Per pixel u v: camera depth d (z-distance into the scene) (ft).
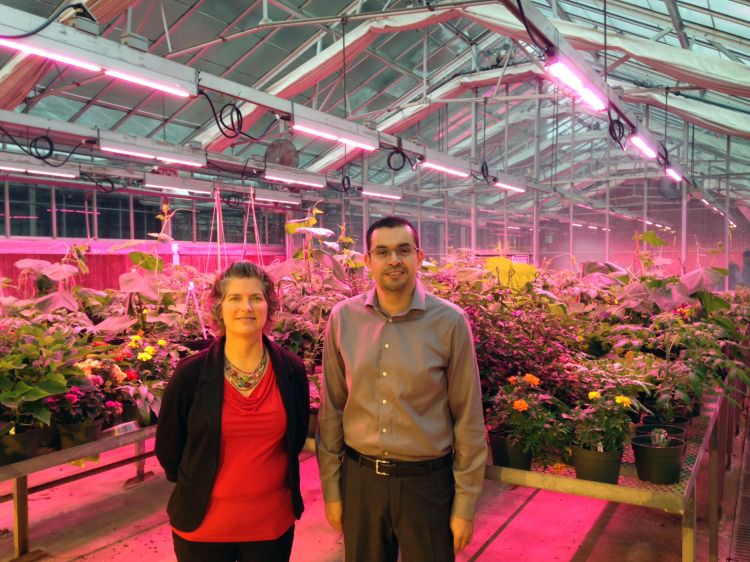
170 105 32.65
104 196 38.14
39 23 13.47
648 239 16.07
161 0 23.25
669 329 10.14
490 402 8.56
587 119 42.24
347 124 25.08
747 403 16.49
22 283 14.62
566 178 43.45
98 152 33.65
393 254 5.49
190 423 5.41
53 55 14.06
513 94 41.29
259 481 5.53
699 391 8.69
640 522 10.66
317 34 30.96
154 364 9.94
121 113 32.32
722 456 11.17
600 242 43.42
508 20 27.22
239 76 32.01
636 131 24.32
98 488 11.99
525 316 10.23
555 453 7.70
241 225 47.67
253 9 27.55
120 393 8.80
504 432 7.72
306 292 12.13
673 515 10.93
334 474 6.12
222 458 5.49
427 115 42.04
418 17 29.30
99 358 9.32
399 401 5.55
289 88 32.58
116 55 15.51
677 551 9.64
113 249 13.17
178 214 43.04
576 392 8.53
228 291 5.51
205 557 5.62
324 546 9.84
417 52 36.47
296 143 41.01
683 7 20.06
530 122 43.27
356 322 5.94
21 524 9.32
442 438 5.70
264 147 40.60
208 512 5.49
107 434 8.31
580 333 12.29
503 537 10.13
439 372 5.63
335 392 6.16
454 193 44.73
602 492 6.88
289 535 5.92
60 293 12.28
